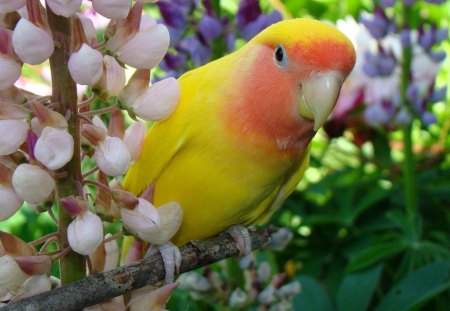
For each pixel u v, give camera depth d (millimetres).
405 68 698
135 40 417
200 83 495
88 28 423
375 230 697
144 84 429
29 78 608
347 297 620
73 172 418
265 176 495
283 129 482
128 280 419
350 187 719
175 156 492
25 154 421
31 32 396
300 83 472
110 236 435
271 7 796
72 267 423
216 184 490
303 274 667
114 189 422
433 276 615
